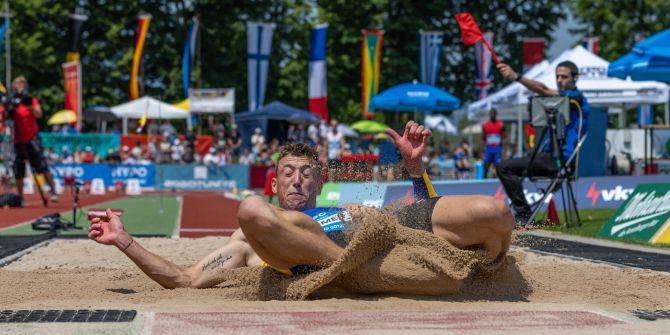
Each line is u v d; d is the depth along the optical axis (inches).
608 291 210.8
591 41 1229.1
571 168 468.1
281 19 1974.7
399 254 185.2
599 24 1884.8
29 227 506.0
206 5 1910.7
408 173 207.0
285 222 177.3
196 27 1499.8
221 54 1945.1
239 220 178.5
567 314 155.9
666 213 377.7
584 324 144.3
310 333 135.1
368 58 1364.4
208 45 1937.7
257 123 1398.9
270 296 190.1
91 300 190.4
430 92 1063.0
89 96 1903.3
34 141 748.6
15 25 1866.4
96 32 1951.3
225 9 1931.6
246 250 225.9
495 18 1996.8
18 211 684.1
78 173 1195.9
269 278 194.4
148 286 224.7
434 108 1082.1
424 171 204.2
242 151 1379.2
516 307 172.2
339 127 1679.4
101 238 212.2
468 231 184.9
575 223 486.9
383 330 137.9
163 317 150.4
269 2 1958.7
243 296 195.9
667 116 1011.9
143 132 1491.1
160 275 213.6
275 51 1945.1
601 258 310.5
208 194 1118.4
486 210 179.2
